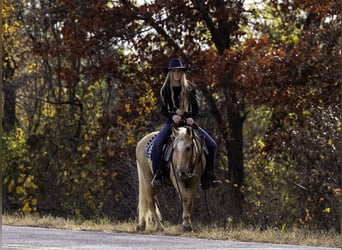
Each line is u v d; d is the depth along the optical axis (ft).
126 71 135.03
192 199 76.48
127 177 132.16
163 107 77.05
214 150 77.46
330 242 67.41
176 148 73.51
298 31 140.26
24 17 151.23
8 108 152.56
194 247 60.54
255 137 165.27
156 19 130.62
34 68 155.43
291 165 115.65
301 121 124.36
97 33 132.16
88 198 135.64
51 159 142.82
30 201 138.31
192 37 134.21
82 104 150.00
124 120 133.69
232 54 124.77
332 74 121.29
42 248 59.31
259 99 123.75
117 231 79.46
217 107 138.62
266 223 110.52
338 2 124.47
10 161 141.59
